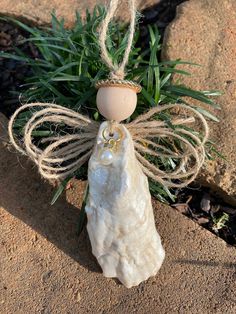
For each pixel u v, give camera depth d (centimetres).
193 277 22
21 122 23
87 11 26
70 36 24
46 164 23
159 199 23
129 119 22
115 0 17
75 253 22
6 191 23
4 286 21
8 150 24
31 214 23
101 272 21
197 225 23
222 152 23
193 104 24
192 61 26
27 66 28
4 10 29
